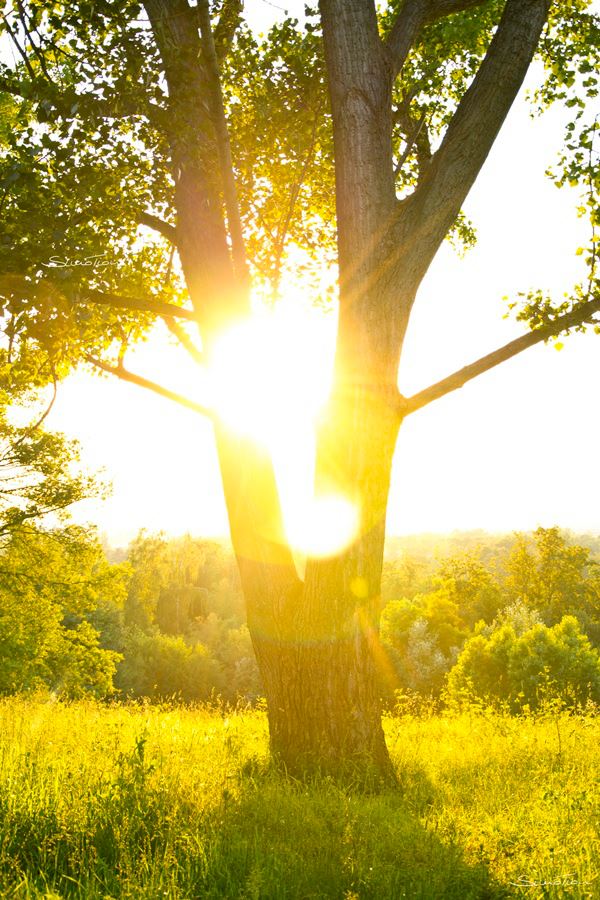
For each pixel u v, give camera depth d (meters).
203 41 6.37
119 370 7.93
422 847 4.04
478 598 58.62
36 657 25.95
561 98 9.78
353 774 5.96
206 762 6.31
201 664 61.72
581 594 56.00
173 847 3.88
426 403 6.63
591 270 6.98
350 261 6.77
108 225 7.73
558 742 8.45
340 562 6.38
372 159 6.84
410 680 45.59
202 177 7.61
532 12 6.63
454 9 7.21
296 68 9.57
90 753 6.29
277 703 6.49
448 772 6.75
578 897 3.46
